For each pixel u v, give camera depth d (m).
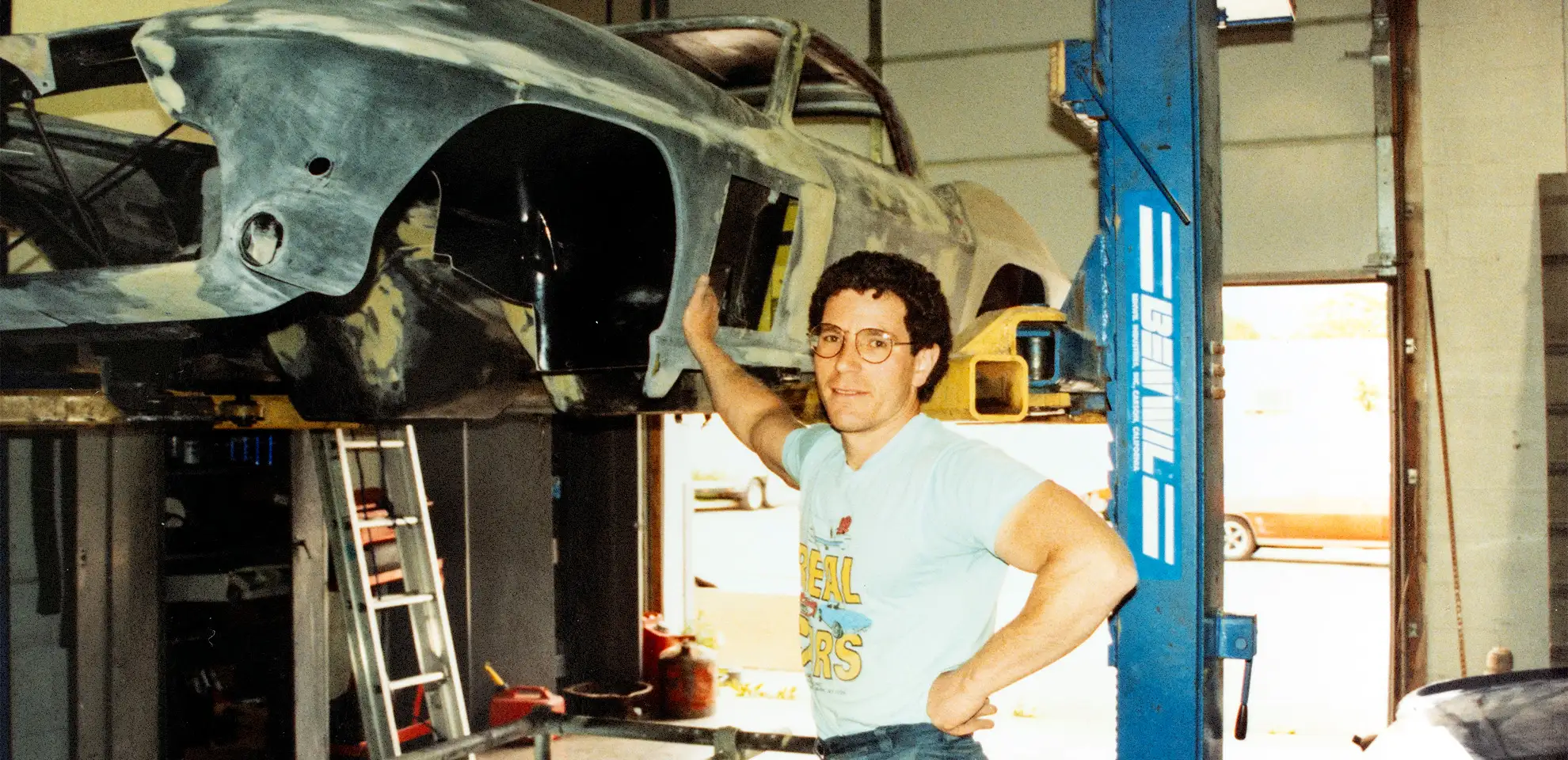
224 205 2.31
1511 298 6.08
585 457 7.97
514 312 3.37
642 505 8.04
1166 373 2.55
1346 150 6.29
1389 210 6.20
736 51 3.93
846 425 1.85
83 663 4.27
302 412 3.58
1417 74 6.19
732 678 8.43
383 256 3.12
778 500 21.83
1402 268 6.17
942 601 1.75
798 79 3.76
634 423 7.83
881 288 1.86
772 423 2.39
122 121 4.39
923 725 1.74
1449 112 6.19
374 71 2.38
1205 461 2.55
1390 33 6.20
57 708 4.25
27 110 2.73
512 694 6.61
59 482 4.27
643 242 3.15
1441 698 2.81
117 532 4.40
